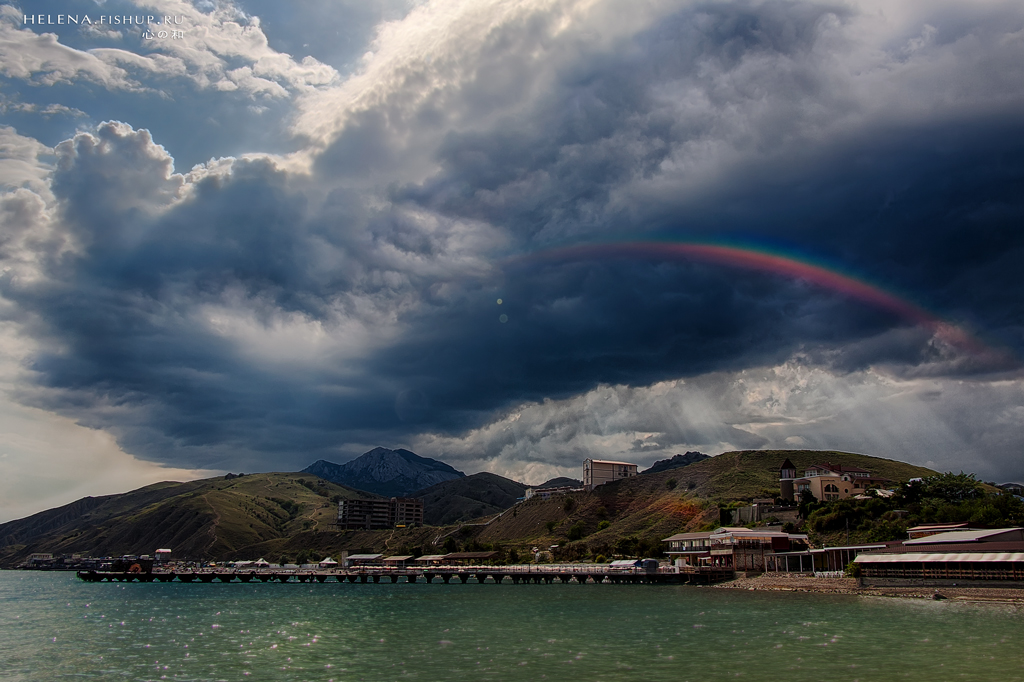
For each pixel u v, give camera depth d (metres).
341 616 110.38
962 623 81.69
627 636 79.62
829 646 69.19
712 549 175.38
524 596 142.00
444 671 62.16
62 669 66.38
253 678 60.84
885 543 133.88
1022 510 157.00
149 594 177.62
